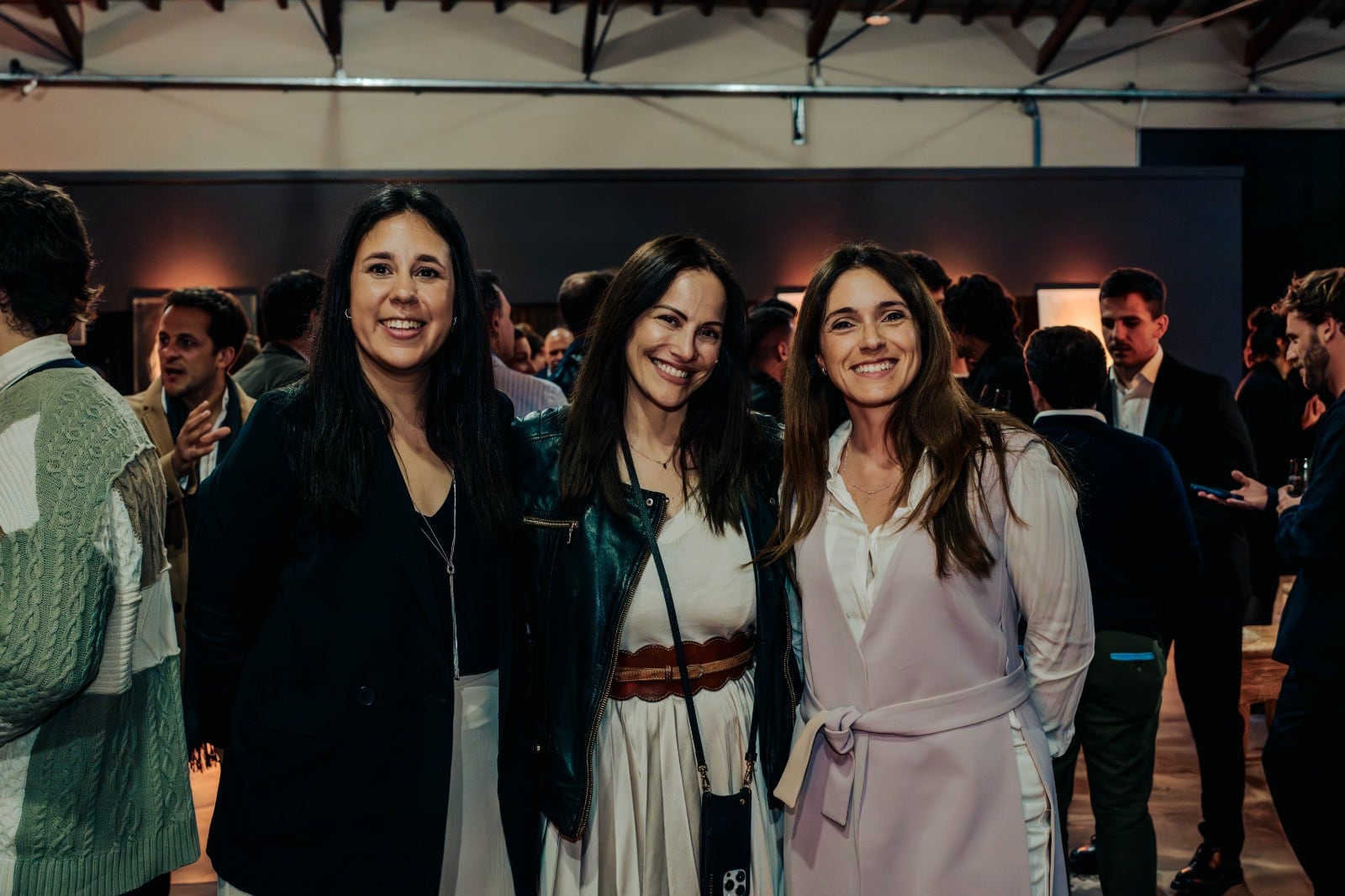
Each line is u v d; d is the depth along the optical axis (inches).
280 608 63.9
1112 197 390.6
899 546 67.7
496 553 69.1
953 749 66.3
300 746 62.4
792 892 72.1
